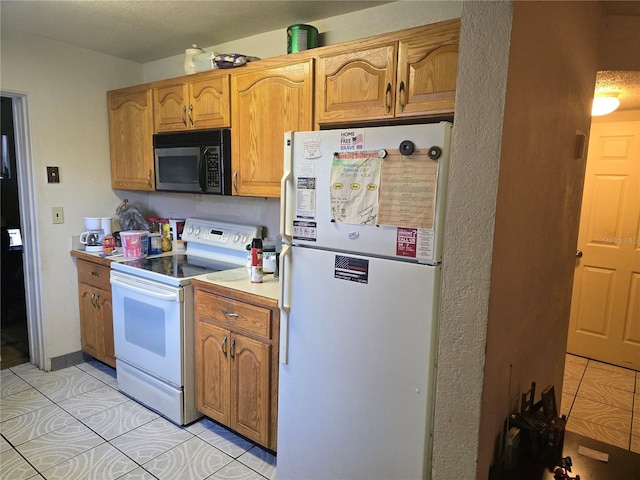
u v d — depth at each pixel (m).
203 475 2.04
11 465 2.06
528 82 1.26
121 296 2.65
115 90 3.13
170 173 2.82
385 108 1.85
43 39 2.83
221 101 2.48
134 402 2.67
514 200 1.27
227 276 2.41
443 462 1.31
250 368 2.12
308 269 1.68
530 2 1.19
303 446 1.79
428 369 1.42
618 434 2.57
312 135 1.62
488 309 1.17
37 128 2.86
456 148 1.17
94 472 2.03
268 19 2.42
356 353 1.58
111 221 3.13
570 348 3.77
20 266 4.06
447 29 1.67
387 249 1.48
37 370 3.09
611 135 3.37
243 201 2.91
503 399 1.42
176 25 2.55
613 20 2.16
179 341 2.34
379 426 1.55
